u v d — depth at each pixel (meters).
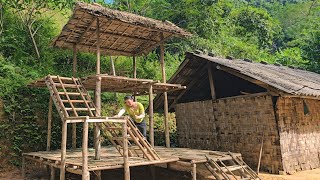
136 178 9.91
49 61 13.73
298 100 9.20
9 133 10.15
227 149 9.94
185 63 10.63
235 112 9.76
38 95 11.41
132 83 9.30
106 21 8.78
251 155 9.14
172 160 7.23
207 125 10.75
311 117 9.50
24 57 13.00
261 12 24.98
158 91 10.84
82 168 5.80
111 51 11.35
